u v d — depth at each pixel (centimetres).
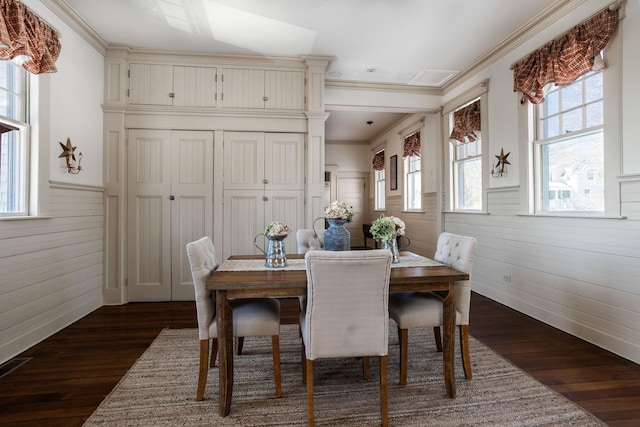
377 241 241
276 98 393
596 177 268
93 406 179
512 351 249
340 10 295
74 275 312
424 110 486
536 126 325
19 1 236
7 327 233
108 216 365
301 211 399
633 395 190
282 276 189
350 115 623
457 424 166
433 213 517
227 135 387
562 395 191
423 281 186
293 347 261
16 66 251
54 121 282
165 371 219
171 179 378
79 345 260
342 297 163
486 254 395
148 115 372
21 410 175
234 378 212
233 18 308
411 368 226
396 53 379
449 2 283
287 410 178
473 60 397
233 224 388
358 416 173
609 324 249
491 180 384
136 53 370
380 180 799
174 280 380
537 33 315
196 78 380
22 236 245
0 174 233
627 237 236
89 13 299
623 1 236
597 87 264
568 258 284
